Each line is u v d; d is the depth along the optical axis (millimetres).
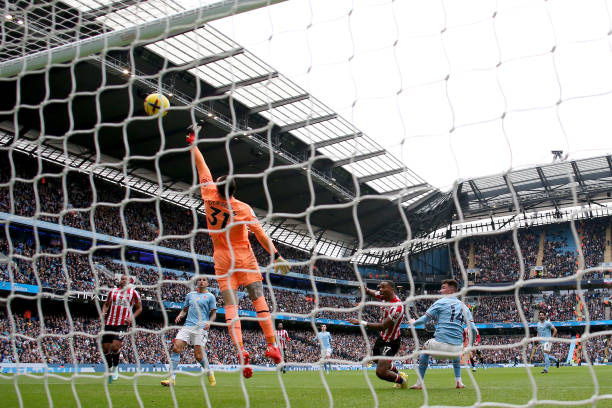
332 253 50750
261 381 11430
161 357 26484
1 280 24047
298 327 40938
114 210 34031
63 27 6664
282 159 31859
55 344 22922
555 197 43594
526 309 45500
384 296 7211
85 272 28766
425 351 3201
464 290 3131
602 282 44344
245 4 4605
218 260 4977
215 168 34875
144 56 23000
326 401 5168
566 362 36875
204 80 25859
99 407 4539
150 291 31469
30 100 24641
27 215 28109
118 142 30594
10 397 5500
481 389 7508
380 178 35094
